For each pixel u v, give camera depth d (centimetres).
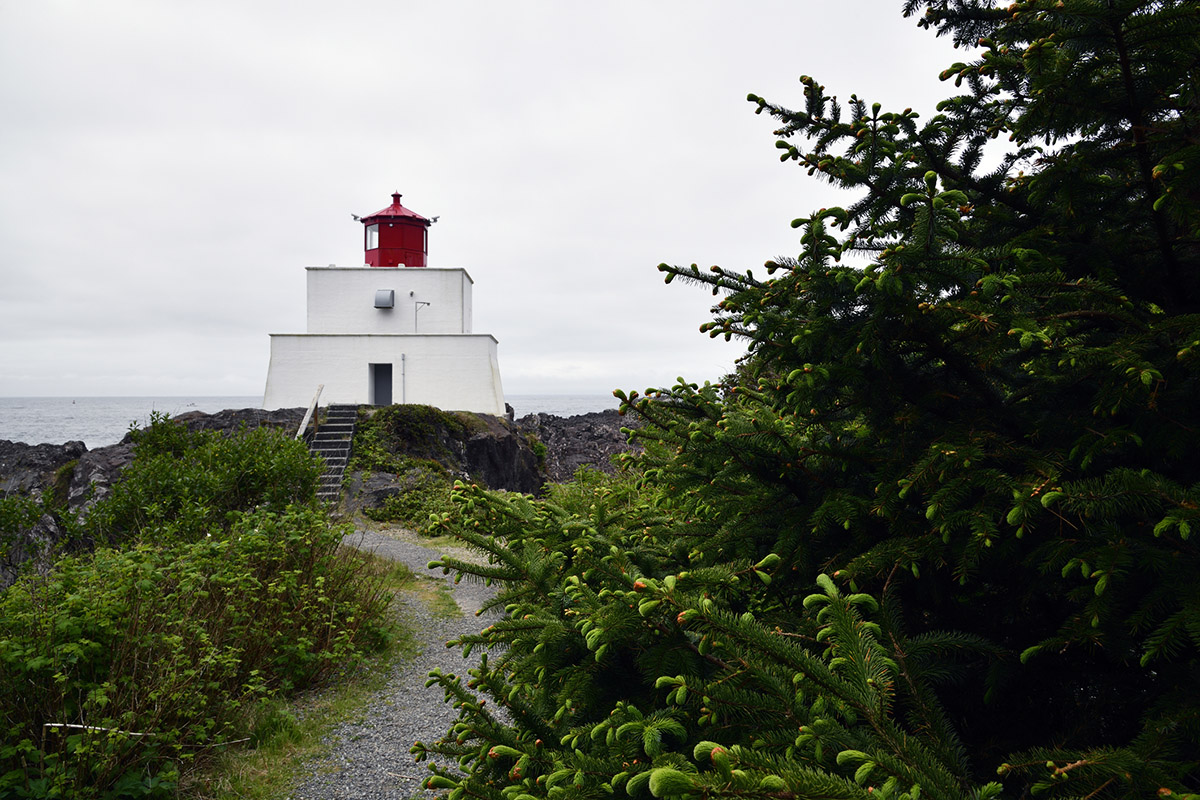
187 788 354
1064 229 178
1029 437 161
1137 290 174
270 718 430
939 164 203
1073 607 160
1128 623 124
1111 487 130
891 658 139
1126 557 126
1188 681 127
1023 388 173
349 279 2483
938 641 148
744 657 132
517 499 262
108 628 363
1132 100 150
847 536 188
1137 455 158
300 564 593
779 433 188
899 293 149
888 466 172
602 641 149
